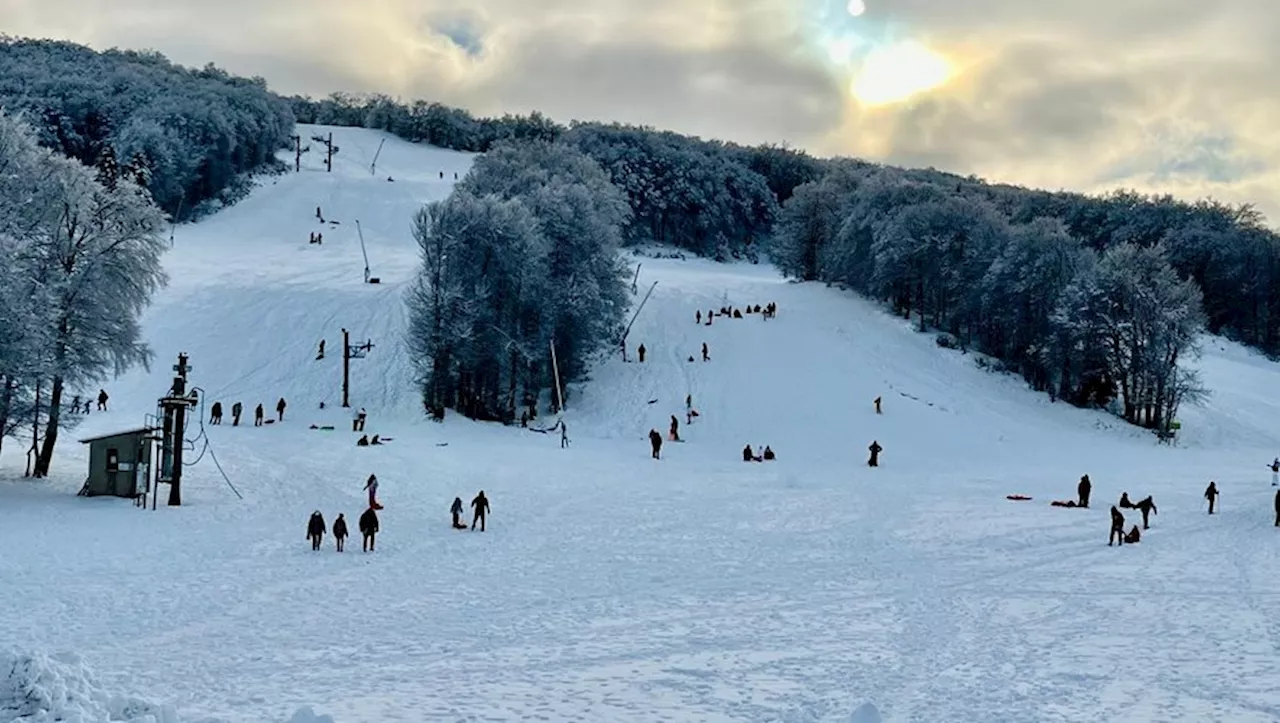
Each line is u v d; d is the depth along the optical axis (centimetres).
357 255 10462
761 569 3053
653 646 2108
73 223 4419
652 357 7925
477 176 9706
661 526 3825
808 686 1781
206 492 4238
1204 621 2289
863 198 10438
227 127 14075
